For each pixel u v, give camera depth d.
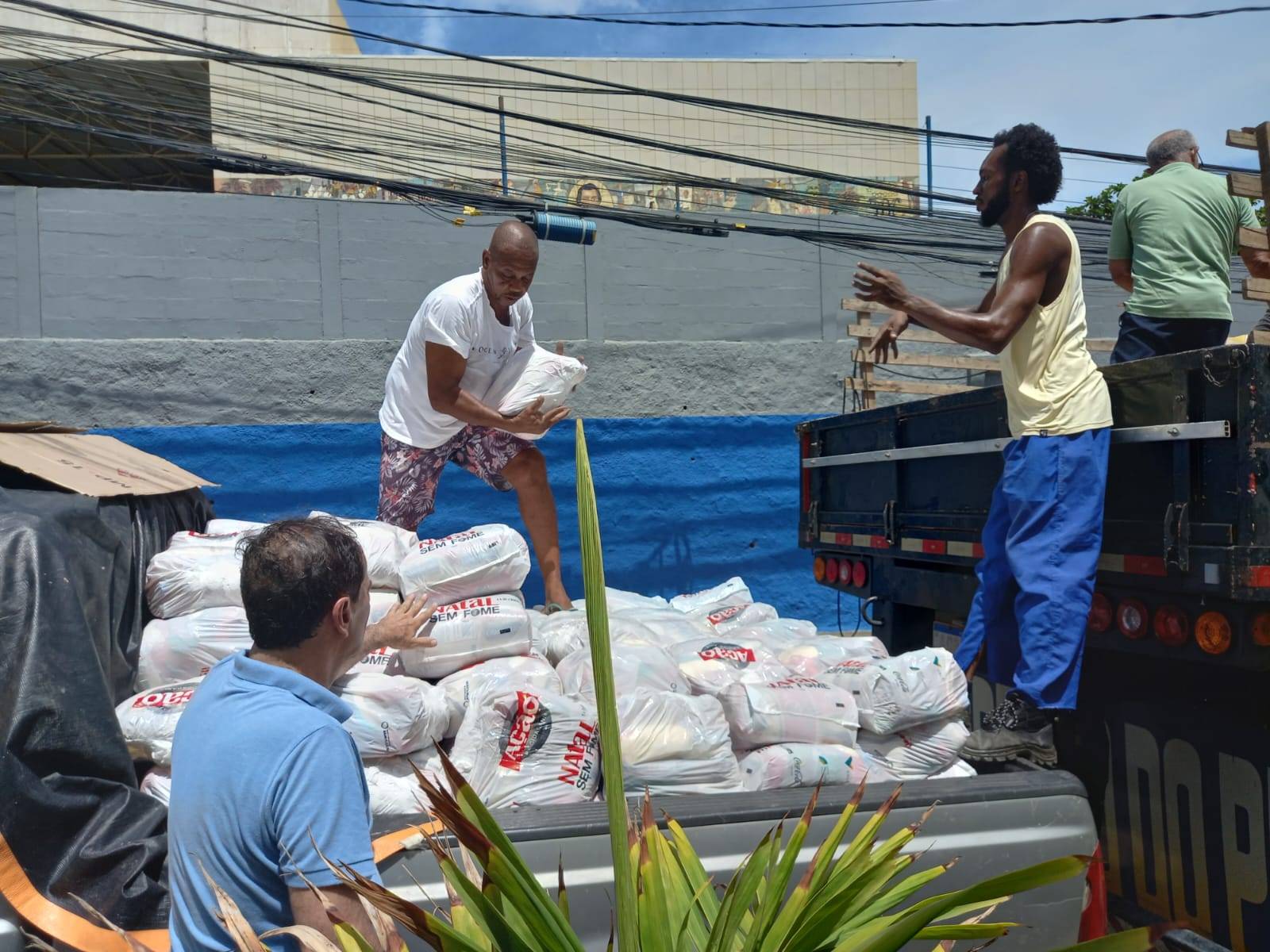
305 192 17.23
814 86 19.97
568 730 2.77
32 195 10.35
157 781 2.72
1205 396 2.90
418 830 2.35
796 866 2.48
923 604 4.46
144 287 10.59
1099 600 3.32
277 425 10.62
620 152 19.47
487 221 11.32
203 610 3.32
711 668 3.29
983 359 10.27
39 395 10.12
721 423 11.49
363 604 2.18
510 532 3.56
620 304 11.67
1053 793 2.69
